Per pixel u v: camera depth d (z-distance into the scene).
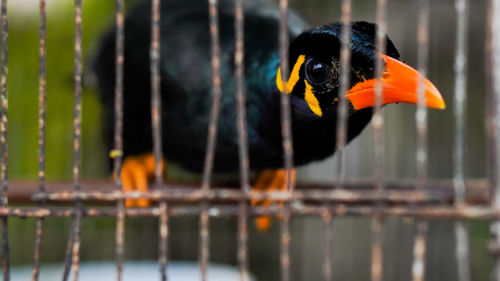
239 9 2.36
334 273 8.62
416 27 8.07
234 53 4.27
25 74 7.84
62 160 7.84
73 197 2.39
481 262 8.02
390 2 8.12
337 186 2.27
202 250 2.35
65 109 7.86
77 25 2.35
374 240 2.24
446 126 8.15
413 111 8.20
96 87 5.57
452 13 8.33
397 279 8.23
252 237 8.76
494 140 2.12
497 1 2.08
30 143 7.78
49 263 8.26
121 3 2.40
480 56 8.29
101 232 8.61
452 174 8.05
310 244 8.66
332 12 7.86
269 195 2.31
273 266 8.67
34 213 2.39
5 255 2.42
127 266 8.04
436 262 8.23
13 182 3.99
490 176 2.15
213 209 2.35
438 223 8.27
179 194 2.36
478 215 2.15
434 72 8.28
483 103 8.22
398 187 3.94
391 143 8.23
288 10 5.42
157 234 8.72
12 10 7.81
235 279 7.53
